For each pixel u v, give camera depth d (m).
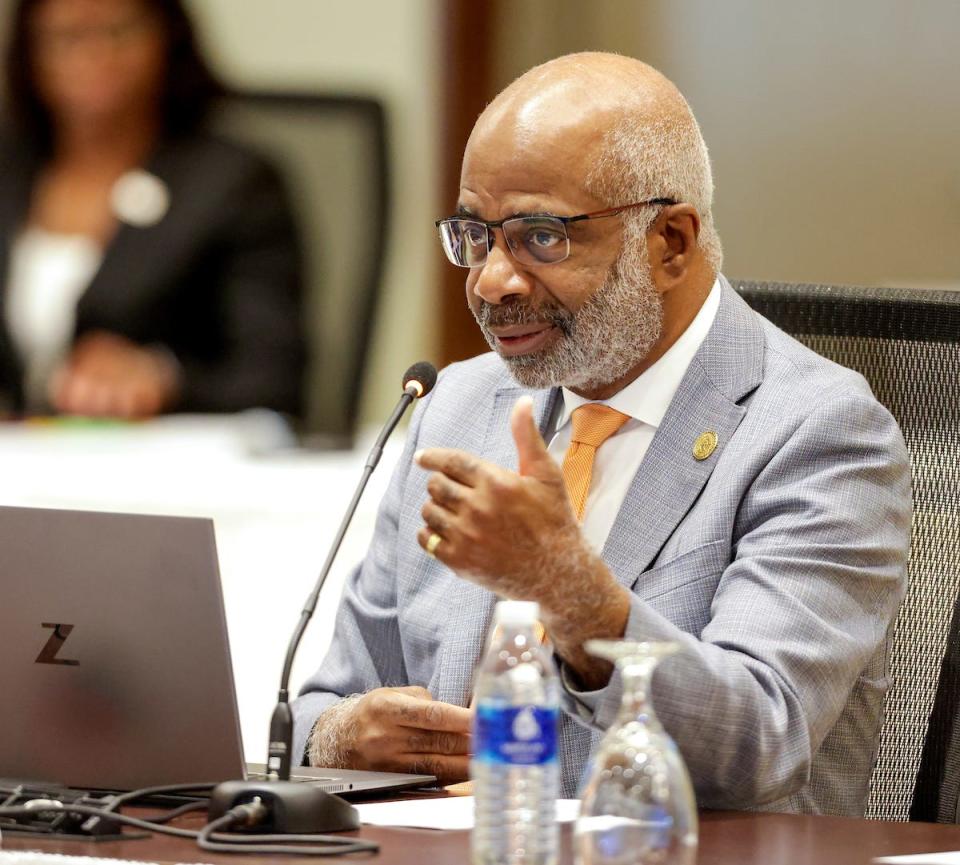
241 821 5.61
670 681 6.21
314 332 17.48
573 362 7.47
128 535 6.05
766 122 19.62
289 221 17.44
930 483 7.82
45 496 13.30
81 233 17.36
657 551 7.37
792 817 6.31
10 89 17.31
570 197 7.27
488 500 5.90
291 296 17.30
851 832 5.99
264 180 17.38
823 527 7.06
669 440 7.54
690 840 4.77
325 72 20.92
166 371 16.81
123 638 6.11
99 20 17.22
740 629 6.78
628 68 7.58
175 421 16.31
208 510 13.49
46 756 6.29
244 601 13.54
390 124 18.02
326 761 7.36
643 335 7.52
